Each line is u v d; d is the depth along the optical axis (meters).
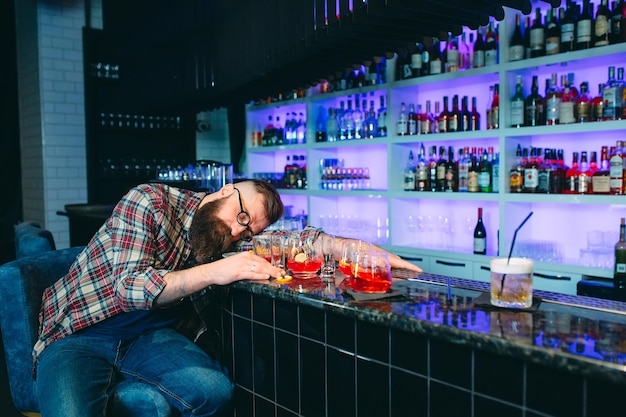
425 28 2.65
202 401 1.83
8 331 2.19
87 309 1.96
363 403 1.52
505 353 1.14
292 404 1.76
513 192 3.56
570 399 1.10
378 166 4.74
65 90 5.64
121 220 1.94
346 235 4.70
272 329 1.81
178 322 2.19
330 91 4.84
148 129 5.99
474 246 3.81
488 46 3.71
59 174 5.65
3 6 6.05
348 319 1.54
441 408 1.34
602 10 3.21
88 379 1.79
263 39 3.46
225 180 4.28
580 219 3.58
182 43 4.69
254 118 5.65
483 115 3.99
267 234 2.03
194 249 2.02
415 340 1.38
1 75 6.11
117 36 5.63
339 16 2.60
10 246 6.20
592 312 1.37
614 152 3.19
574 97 3.45
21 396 2.21
